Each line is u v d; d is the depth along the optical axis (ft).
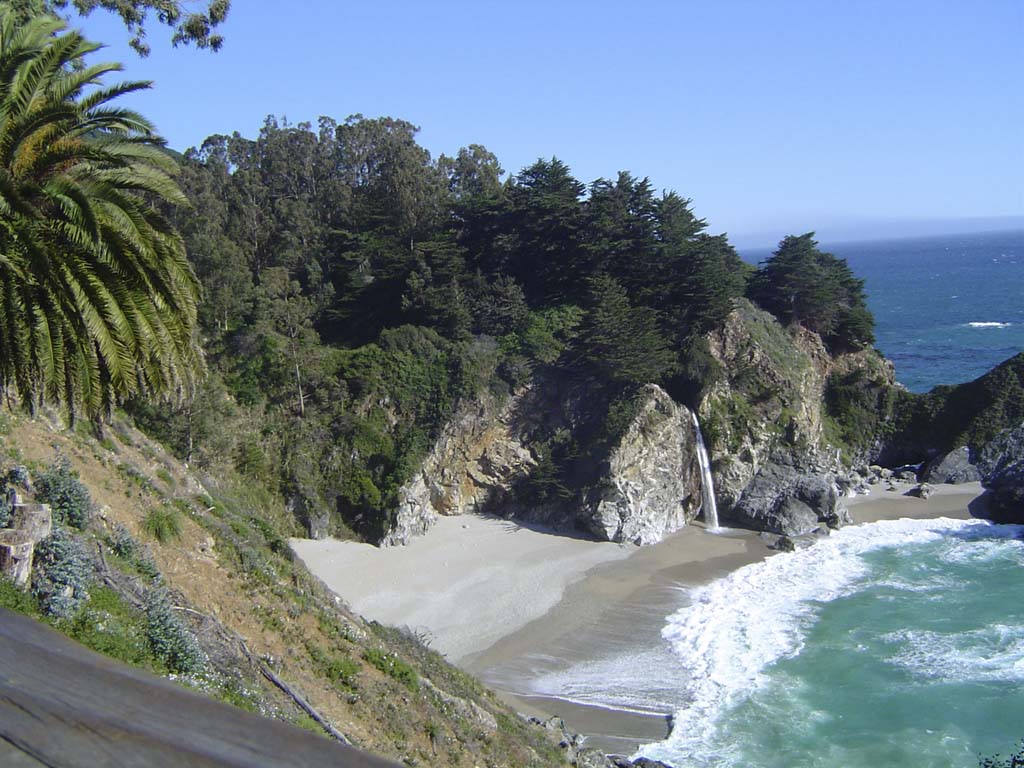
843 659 124.67
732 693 116.16
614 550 177.99
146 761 11.34
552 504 192.95
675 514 195.62
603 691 118.83
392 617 144.66
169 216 228.63
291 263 247.50
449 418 195.42
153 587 62.28
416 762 65.72
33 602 48.06
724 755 101.45
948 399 236.22
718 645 131.54
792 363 222.69
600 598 152.87
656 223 225.15
